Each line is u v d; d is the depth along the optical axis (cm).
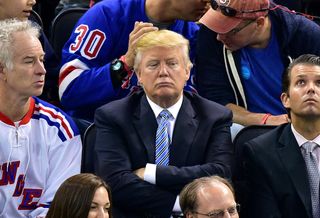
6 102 1373
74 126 1449
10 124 1382
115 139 1388
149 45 1395
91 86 1606
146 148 1384
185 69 1412
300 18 1659
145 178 1353
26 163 1393
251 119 1590
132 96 1433
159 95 1389
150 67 1393
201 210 1203
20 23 1376
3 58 1352
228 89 1656
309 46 1644
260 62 1645
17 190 1386
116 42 1664
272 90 1653
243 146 1430
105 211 1173
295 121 1408
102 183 1182
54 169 1417
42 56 1380
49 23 2039
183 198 1229
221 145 1397
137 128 1396
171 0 1628
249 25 1600
